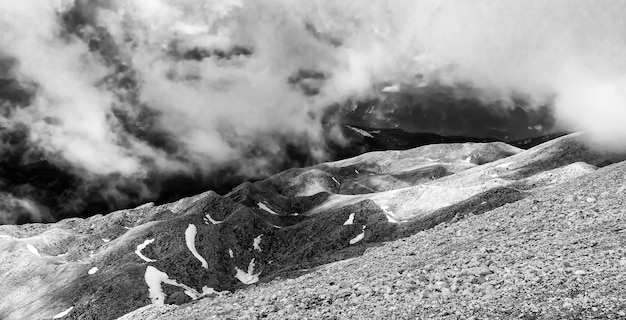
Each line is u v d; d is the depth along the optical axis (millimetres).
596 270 28031
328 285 35125
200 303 37719
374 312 27375
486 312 24891
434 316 25453
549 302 24875
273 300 33062
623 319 21859
